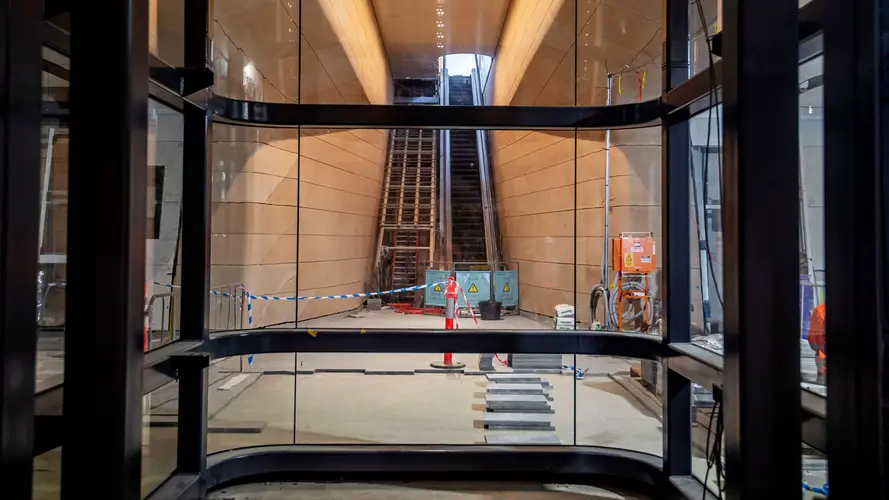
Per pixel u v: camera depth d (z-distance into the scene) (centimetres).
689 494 350
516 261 1330
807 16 229
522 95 1239
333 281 1229
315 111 419
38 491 380
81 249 228
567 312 905
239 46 818
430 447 427
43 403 235
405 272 1458
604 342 411
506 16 1391
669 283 377
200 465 383
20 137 191
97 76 227
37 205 198
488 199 1444
